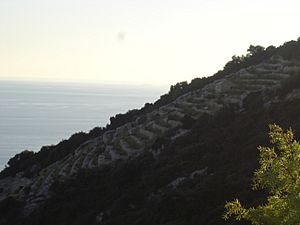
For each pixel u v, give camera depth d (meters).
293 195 12.02
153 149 60.09
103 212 44.47
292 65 75.38
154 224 34.06
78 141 95.56
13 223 55.34
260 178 12.98
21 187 77.69
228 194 32.06
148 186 44.12
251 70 79.69
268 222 12.63
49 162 91.69
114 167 60.12
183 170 43.88
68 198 54.34
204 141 50.62
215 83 83.50
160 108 86.75
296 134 37.75
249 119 50.38
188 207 32.62
